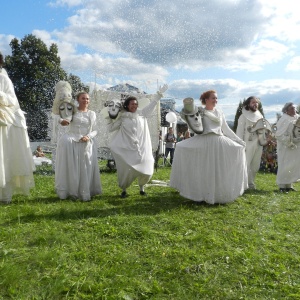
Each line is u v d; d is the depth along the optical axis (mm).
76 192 6109
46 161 14242
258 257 3451
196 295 2740
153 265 3234
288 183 7766
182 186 5980
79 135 6230
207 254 3502
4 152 5816
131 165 6117
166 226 4461
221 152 5812
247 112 7773
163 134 16469
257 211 5465
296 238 4148
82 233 4074
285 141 7613
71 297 2668
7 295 2664
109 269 3094
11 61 30172
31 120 28859
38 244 3701
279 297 2729
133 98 6336
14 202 5926
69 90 6367
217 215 5129
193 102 5789
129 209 5383
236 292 2805
